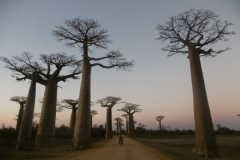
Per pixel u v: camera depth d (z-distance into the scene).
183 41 14.78
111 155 12.58
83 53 20.88
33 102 18.66
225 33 13.86
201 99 12.92
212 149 11.97
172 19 14.85
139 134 64.25
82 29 20.08
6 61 19.97
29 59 20.69
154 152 14.24
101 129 57.38
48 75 22.97
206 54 14.42
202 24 14.19
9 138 21.88
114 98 49.72
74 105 40.91
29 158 12.05
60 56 22.41
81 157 11.91
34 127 28.70
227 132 62.28
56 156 12.87
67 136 35.53
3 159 11.66
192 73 13.77
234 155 13.41
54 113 22.50
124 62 21.83
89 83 19.94
